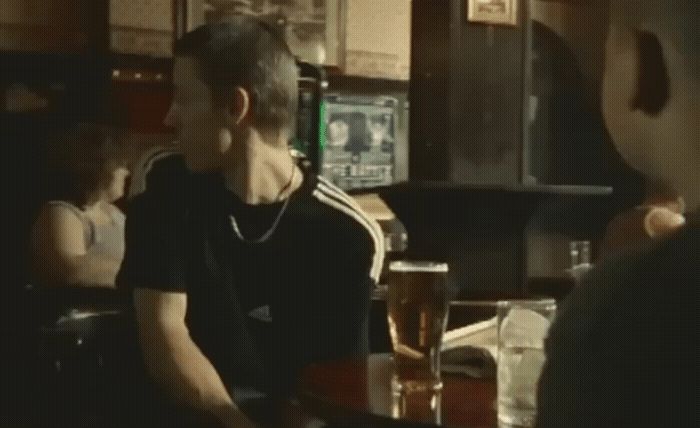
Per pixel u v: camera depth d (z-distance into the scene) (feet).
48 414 7.42
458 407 4.48
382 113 22.47
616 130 2.29
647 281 2.02
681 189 2.19
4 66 18.16
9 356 7.73
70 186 12.46
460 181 14.60
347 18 22.25
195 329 6.26
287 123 6.58
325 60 21.98
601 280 2.13
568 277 17.13
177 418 6.03
